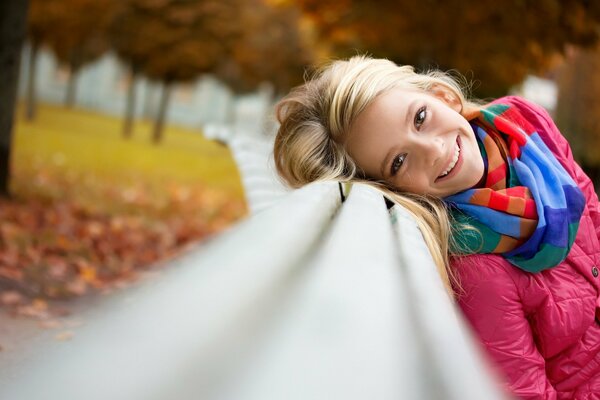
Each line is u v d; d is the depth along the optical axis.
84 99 50.09
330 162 1.89
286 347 0.47
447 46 9.65
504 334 1.70
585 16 8.78
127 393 0.37
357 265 0.75
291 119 2.02
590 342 1.83
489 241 1.70
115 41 31.80
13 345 3.46
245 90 43.38
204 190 16.14
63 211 9.54
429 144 1.72
